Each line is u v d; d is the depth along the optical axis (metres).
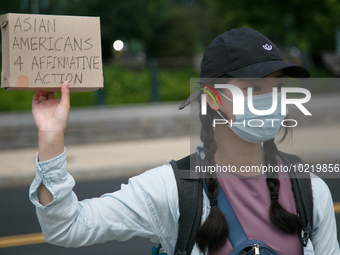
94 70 1.37
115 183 7.22
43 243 4.61
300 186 1.48
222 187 1.45
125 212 1.42
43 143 1.29
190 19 31.25
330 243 1.53
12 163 8.55
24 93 12.56
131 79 13.11
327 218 1.52
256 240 1.36
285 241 1.41
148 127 10.94
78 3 27.28
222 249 1.38
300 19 15.45
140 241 4.61
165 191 1.42
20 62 1.31
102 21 27.80
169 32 29.41
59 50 1.34
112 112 11.45
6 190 7.09
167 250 1.49
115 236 1.42
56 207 1.30
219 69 1.42
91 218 1.38
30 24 1.32
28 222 5.32
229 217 1.41
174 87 13.41
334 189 6.11
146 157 8.74
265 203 1.45
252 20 15.44
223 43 1.43
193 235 1.41
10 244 4.60
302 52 16.45
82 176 7.75
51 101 1.36
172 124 11.09
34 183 1.29
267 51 1.41
